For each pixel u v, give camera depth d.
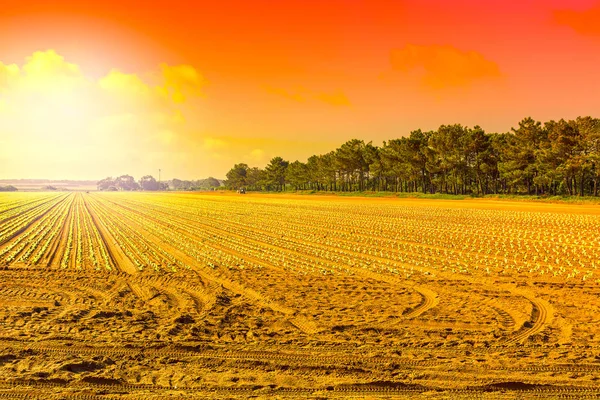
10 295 20.22
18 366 11.80
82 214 72.31
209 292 20.94
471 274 24.47
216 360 12.42
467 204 81.94
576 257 28.67
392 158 122.00
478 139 104.56
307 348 13.43
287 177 181.75
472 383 10.95
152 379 11.16
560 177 90.19
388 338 14.41
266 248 34.81
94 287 22.17
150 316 16.80
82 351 12.95
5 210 82.94
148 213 73.69
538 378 11.26
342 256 30.75
